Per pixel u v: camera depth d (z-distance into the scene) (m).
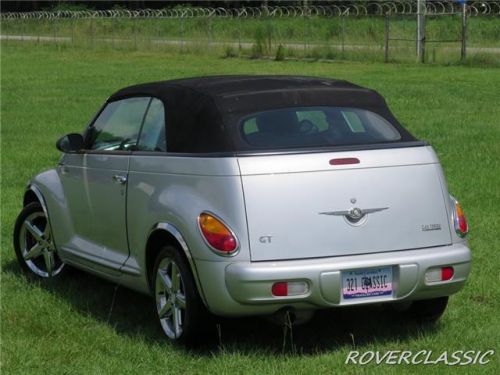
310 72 37.31
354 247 7.07
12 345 7.66
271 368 6.97
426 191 7.34
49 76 38.69
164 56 49.00
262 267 6.88
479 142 18.95
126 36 58.50
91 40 57.69
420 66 38.94
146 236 7.69
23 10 90.69
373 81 32.50
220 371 6.95
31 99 29.95
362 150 7.29
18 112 26.58
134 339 7.77
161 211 7.44
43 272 9.83
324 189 7.08
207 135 7.40
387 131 7.65
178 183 7.43
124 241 8.16
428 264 7.19
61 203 9.15
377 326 8.02
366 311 8.40
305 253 6.98
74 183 8.94
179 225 7.22
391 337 7.75
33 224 9.80
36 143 20.61
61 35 66.00
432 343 7.52
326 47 44.75
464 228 7.50
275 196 7.00
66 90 32.75
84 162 8.77
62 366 7.21
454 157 17.09
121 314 8.54
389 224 7.18
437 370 6.95
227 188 7.01
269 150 7.14
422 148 7.47
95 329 8.05
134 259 8.02
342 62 42.06
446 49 42.62
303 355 7.30
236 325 8.02
